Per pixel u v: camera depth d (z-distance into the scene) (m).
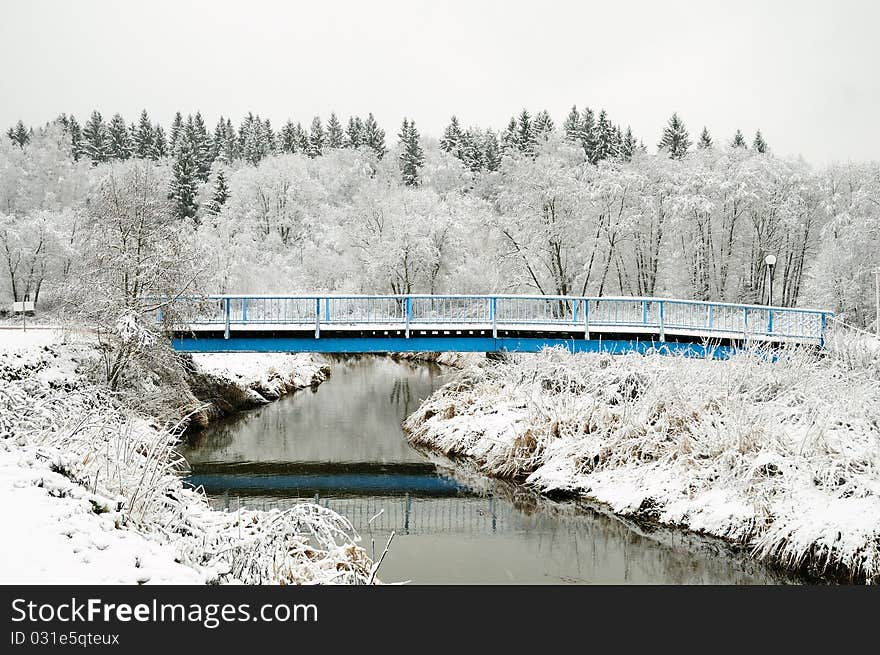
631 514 13.76
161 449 9.26
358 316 25.56
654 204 40.16
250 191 63.88
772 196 40.28
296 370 36.59
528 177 35.56
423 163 90.31
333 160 86.69
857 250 35.62
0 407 10.03
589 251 37.19
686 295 42.16
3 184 61.25
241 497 16.30
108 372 19.98
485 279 46.16
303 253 56.47
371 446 21.50
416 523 14.05
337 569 8.42
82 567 5.53
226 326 22.17
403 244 44.97
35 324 29.41
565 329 22.14
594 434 16.52
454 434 20.31
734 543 11.88
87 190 67.06
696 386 15.57
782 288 46.34
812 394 14.41
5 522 6.00
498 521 14.05
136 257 20.02
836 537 10.34
